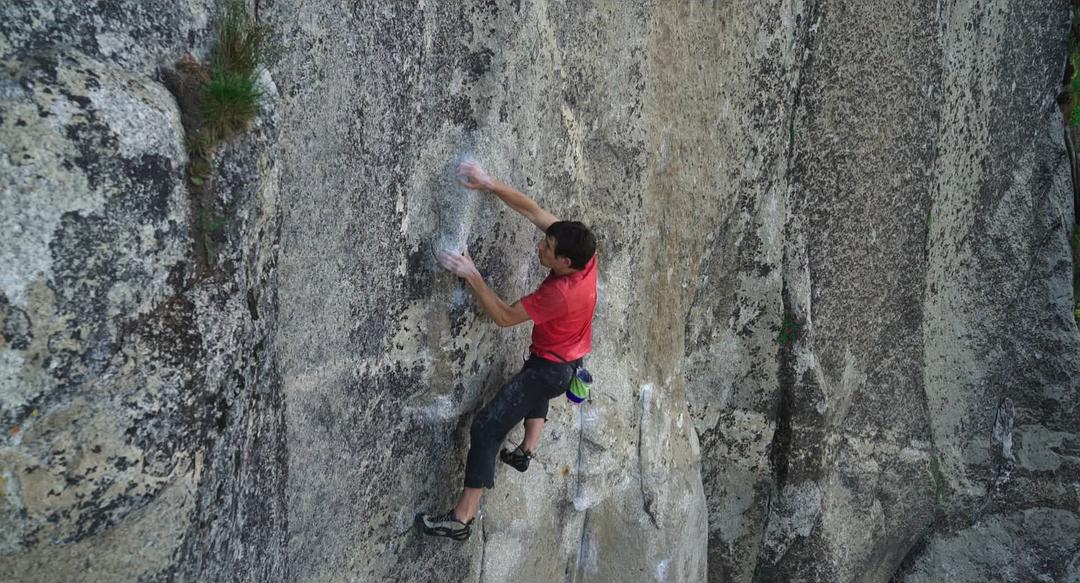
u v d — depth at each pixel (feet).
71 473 5.52
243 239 6.93
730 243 17.89
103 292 5.63
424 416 11.32
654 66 14.16
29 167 5.21
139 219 5.84
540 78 11.78
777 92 16.93
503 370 12.73
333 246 9.02
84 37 5.81
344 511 10.08
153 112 6.00
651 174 14.85
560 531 15.28
